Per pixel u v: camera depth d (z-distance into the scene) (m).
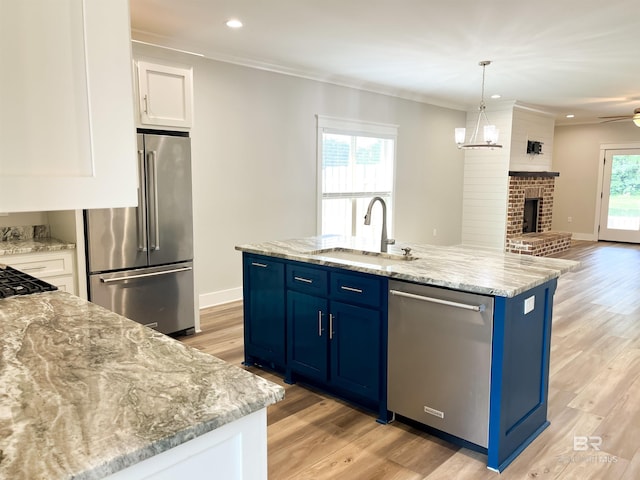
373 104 6.73
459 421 2.43
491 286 2.22
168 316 4.07
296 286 3.15
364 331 2.78
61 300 1.95
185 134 4.05
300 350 3.19
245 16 3.81
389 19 3.87
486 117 8.30
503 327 2.21
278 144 5.59
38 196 0.93
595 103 8.04
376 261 3.17
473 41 4.46
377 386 2.76
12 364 1.28
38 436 0.92
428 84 6.49
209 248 5.09
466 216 8.78
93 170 0.99
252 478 1.13
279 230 5.72
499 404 2.27
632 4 3.48
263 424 1.13
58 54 0.93
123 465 0.87
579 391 3.18
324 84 6.02
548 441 2.57
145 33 4.27
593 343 4.09
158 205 3.89
